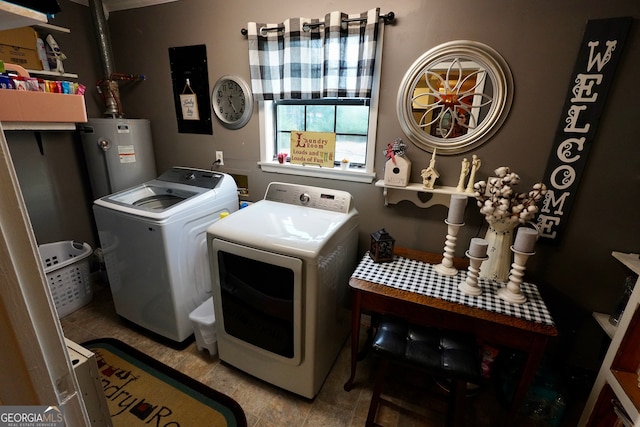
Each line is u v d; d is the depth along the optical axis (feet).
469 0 4.67
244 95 6.72
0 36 5.76
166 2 6.91
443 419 4.78
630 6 3.97
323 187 6.61
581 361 5.43
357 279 4.67
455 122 5.23
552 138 4.75
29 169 6.95
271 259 4.27
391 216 6.20
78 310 7.13
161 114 7.91
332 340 5.40
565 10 4.25
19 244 1.17
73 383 1.47
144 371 5.49
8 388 1.22
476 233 5.62
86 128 6.99
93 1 6.97
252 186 7.36
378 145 5.92
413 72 5.22
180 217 5.44
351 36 5.36
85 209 8.16
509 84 4.76
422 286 4.54
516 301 4.18
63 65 7.13
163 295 5.65
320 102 6.44
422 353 3.84
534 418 4.83
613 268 4.87
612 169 4.52
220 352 5.55
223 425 4.57
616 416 3.83
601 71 4.25
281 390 5.24
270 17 6.07
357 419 4.77
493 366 5.21
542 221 5.05
